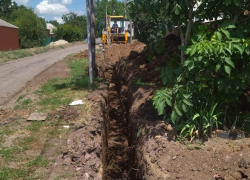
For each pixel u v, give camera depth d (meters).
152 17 5.66
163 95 5.16
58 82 11.13
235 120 5.50
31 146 5.77
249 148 4.76
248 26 5.05
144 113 6.91
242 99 6.07
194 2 5.11
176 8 4.96
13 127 6.76
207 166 4.42
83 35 67.50
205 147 4.97
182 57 5.43
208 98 5.30
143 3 5.51
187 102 4.99
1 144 5.85
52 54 27.14
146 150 5.26
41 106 8.23
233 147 4.87
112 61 18.66
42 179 4.67
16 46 40.69
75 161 5.19
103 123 7.46
